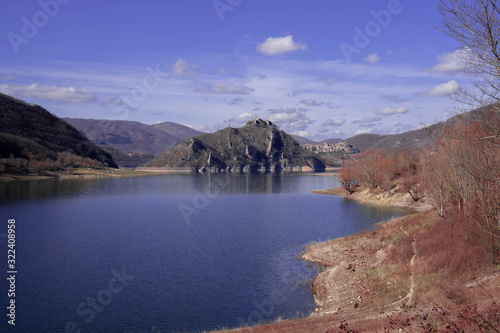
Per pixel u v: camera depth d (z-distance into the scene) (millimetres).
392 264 32031
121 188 164000
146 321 26766
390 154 114375
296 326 21094
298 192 144500
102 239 56312
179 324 26281
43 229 65562
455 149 33781
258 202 109062
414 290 25359
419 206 81375
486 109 11359
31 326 26062
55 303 30391
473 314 13922
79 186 163500
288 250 47469
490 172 18703
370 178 109062
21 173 183750
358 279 32062
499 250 23969
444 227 34000
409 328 15125
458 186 33750
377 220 68938
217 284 34750
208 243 52750
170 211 90375
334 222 68812
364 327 17688
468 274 23656
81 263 42469
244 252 46938
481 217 26031
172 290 33281
